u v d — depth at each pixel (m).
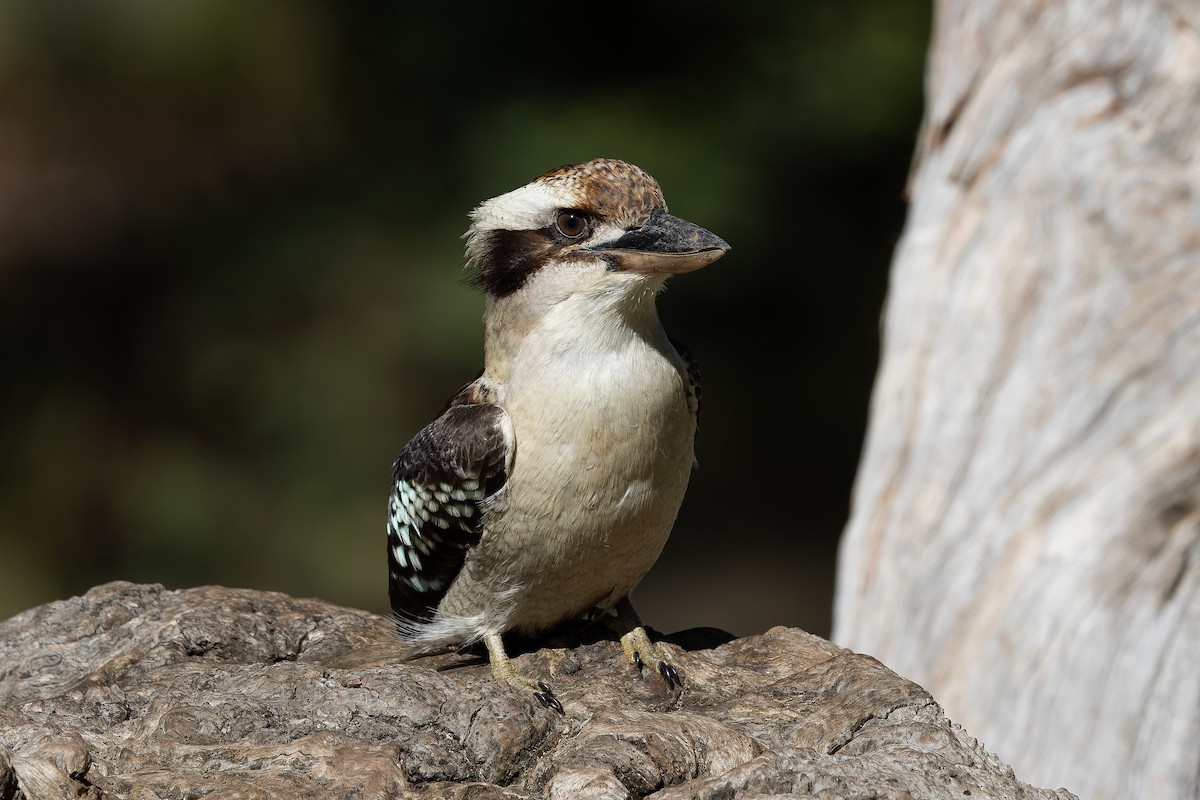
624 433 7.48
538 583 7.95
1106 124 10.80
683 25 23.39
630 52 23.69
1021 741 8.73
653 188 7.82
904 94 22.50
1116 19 11.09
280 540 23.08
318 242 24.39
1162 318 9.75
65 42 25.69
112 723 7.33
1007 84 11.47
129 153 31.86
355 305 23.81
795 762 6.36
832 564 24.72
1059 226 10.62
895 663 10.12
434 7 23.83
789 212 23.61
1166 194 10.37
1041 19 11.54
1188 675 7.92
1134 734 8.05
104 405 25.55
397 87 24.28
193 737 6.84
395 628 9.03
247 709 7.02
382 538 22.89
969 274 10.98
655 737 6.55
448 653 8.69
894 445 11.06
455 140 23.48
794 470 26.20
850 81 22.64
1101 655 8.41
